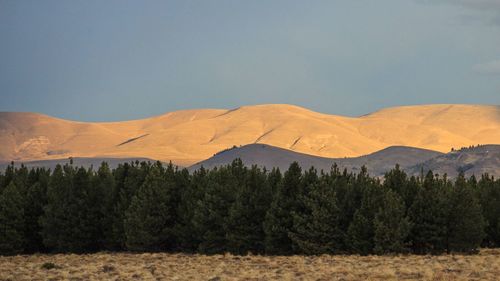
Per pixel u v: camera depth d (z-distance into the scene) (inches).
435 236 4955.7
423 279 3095.5
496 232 5457.7
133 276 3535.9
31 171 6791.3
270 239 5270.7
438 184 5187.0
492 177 6097.4
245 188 5610.2
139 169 6318.9
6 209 6082.7
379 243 4837.6
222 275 3476.9
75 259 5054.1
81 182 6122.1
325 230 5093.5
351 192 5265.8
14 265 4416.8
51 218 6018.7
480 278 3120.1
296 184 5452.8
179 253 5610.2
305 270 3673.7
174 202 6023.6
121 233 5944.9
